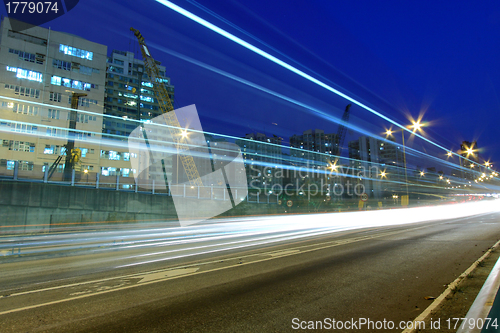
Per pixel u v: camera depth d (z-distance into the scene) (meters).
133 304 4.96
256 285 5.89
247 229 19.75
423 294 5.00
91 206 24.20
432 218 26.73
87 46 61.59
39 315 4.55
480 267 6.31
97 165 59.94
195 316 4.36
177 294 5.45
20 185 21.08
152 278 6.72
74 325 4.14
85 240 15.20
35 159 52.72
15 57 53.69
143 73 80.69
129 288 5.93
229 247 11.73
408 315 4.14
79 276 7.21
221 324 4.05
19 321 4.32
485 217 24.38
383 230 16.62
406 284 5.62
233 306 4.74
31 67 55.06
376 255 8.63
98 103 61.50
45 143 54.00
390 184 122.62
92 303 5.07
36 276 7.34
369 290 5.34
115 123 72.31
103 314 4.54
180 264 8.30
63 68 58.56
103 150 61.41
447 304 4.28
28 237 16.53
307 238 14.09
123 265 8.50
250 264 7.98
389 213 31.23
